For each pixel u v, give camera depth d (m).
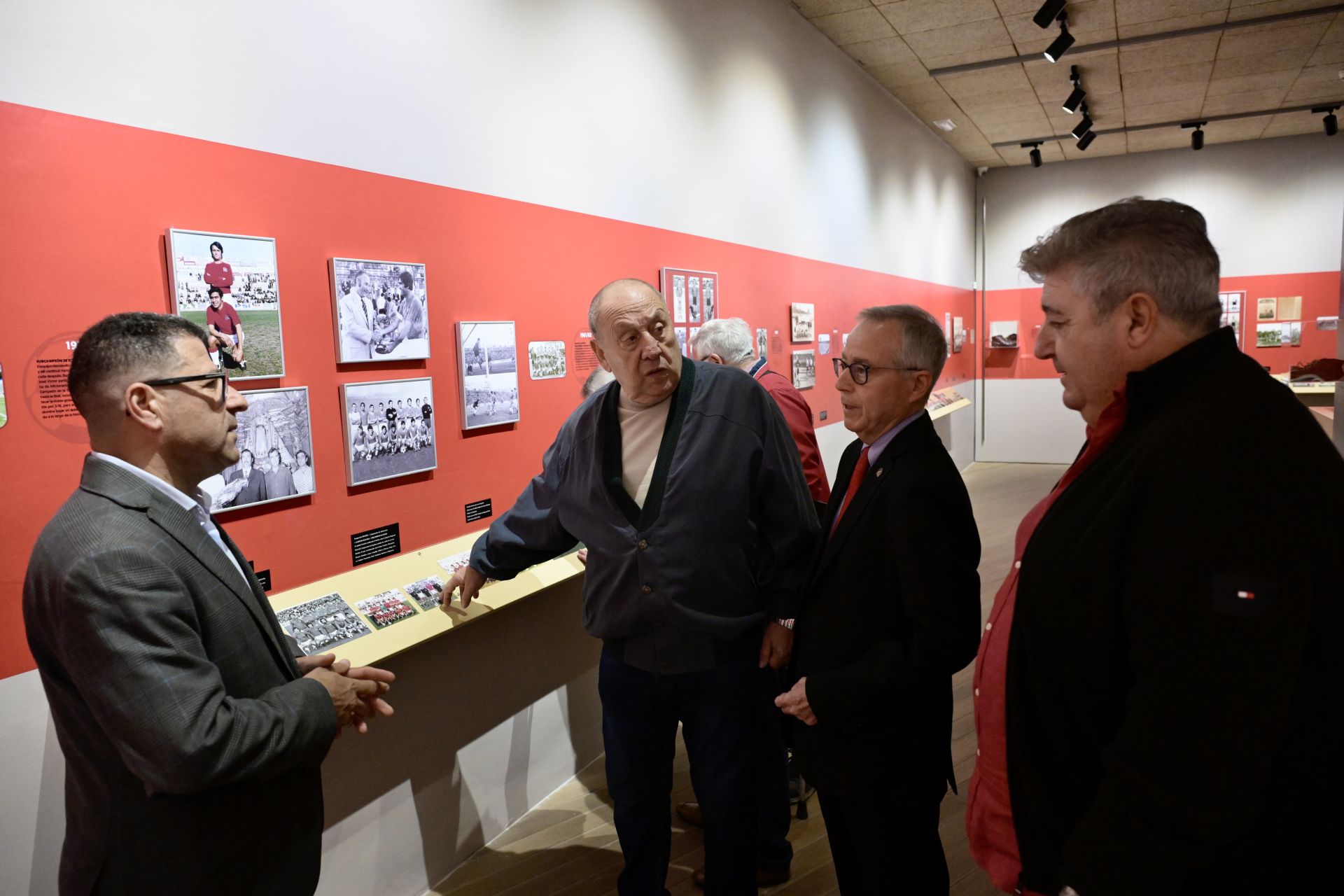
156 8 1.67
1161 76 6.85
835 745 1.63
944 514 1.57
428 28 2.33
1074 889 0.94
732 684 1.91
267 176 1.89
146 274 1.65
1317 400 7.42
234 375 1.80
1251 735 0.83
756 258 4.62
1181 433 0.91
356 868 2.16
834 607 1.66
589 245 3.07
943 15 5.39
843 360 1.73
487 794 2.62
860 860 1.69
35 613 1.16
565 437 2.11
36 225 1.48
